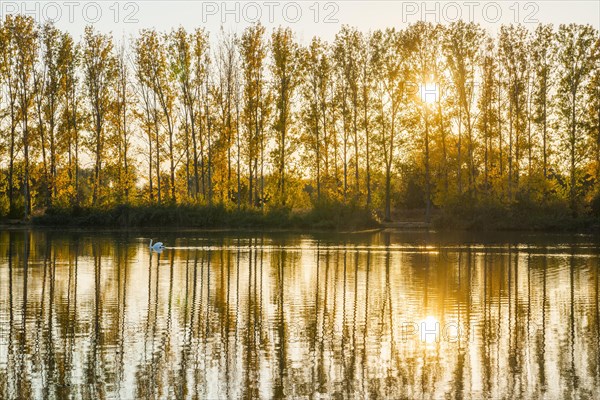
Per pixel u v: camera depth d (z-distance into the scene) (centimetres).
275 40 8019
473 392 1591
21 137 7650
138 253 4306
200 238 5738
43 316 2305
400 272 3456
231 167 8238
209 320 2269
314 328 2164
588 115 7450
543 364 1798
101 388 1588
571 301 2645
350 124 8356
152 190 8194
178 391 1574
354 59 8206
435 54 7950
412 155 9525
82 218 7056
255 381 1645
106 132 7925
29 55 7581
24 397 1527
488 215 7088
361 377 1686
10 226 7012
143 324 2198
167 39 7862
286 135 8188
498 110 7838
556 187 7419
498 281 3145
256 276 3281
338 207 7269
